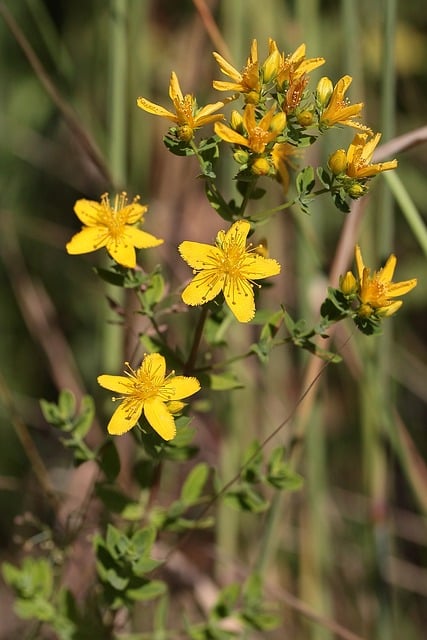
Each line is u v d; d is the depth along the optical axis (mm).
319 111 491
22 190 777
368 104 693
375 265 611
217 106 493
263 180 656
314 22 626
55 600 563
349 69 606
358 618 668
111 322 529
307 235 604
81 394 683
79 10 758
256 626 553
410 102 754
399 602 680
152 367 491
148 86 681
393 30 574
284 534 674
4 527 688
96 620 547
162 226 678
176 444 512
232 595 552
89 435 659
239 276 490
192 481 537
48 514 677
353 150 487
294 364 703
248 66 490
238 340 642
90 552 592
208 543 668
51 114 765
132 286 506
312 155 645
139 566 511
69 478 694
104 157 650
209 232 693
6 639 676
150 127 673
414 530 696
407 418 750
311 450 622
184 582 626
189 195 690
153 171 690
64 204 792
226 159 637
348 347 614
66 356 699
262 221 502
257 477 533
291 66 486
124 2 604
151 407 488
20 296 700
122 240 501
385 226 591
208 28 590
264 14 648
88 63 749
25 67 760
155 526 523
